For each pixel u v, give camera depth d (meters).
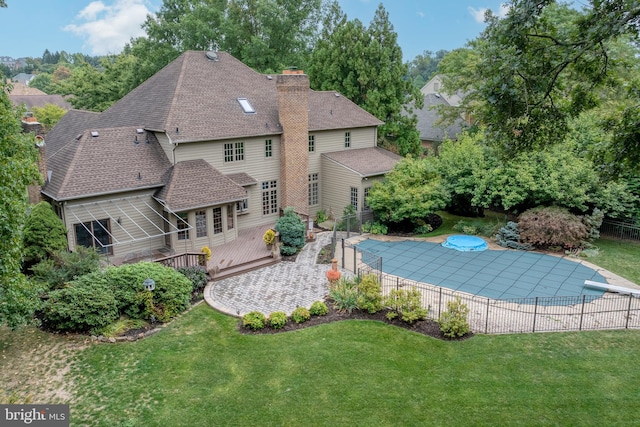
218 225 24.91
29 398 11.97
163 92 27.73
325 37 47.41
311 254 24.88
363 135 34.69
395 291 17.39
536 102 13.85
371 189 29.86
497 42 12.59
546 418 11.72
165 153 25.11
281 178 29.39
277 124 28.69
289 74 27.81
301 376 13.66
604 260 24.06
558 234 24.88
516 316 17.39
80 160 22.52
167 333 16.23
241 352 15.01
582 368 13.84
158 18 49.75
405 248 26.19
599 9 11.77
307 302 18.67
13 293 12.35
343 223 29.48
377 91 38.50
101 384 13.23
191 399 12.64
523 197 26.31
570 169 25.69
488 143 14.57
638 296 19.09
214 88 28.58
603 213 25.95
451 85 40.31
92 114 32.53
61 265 18.41
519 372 13.68
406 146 40.31
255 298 19.06
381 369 13.94
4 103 17.62
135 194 23.03
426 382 13.28
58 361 14.34
